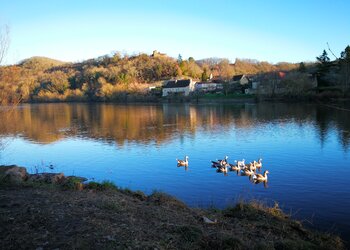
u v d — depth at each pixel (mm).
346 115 56844
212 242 8859
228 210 13047
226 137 40781
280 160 28312
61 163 29406
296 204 17672
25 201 10484
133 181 23422
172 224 9984
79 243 7746
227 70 191375
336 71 89438
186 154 31953
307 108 71125
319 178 22578
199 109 82688
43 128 53781
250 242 9430
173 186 21969
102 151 34125
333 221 15070
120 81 150875
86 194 12289
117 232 8641
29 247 7492
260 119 56969
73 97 147250
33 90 155375
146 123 57406
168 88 132000
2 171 15414
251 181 22500
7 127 55125
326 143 34438
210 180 23078
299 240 10258
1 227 8398
